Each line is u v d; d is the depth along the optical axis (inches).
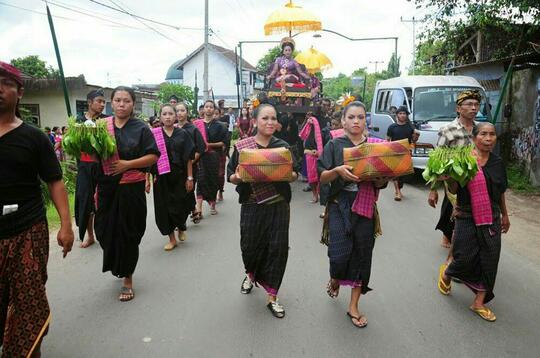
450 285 175.0
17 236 109.1
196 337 141.9
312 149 331.9
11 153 107.3
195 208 285.3
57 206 118.7
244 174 145.1
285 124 403.2
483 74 556.7
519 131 449.1
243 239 158.2
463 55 664.4
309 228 269.9
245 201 157.2
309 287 179.9
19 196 109.7
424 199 354.9
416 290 177.6
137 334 143.6
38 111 737.0
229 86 1755.7
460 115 202.1
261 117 153.4
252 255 157.9
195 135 266.2
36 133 112.3
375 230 151.5
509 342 139.6
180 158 231.5
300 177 456.8
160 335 143.0
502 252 228.7
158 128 223.1
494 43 577.6
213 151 296.8
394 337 142.2
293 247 231.6
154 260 212.4
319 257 215.5
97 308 161.9
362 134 152.2
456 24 563.5
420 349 135.5
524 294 176.2
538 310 162.1
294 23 473.7
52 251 227.3
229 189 413.4
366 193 144.5
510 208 333.7
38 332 111.3
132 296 169.6
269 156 145.6
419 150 410.3
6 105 106.3
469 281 157.2
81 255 221.0
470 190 150.5
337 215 148.4
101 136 148.6
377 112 514.0
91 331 145.5
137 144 163.9
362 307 162.7
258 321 152.2
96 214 167.5
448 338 141.8
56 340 140.0
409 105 437.1
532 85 432.5
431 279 189.0
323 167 147.9
